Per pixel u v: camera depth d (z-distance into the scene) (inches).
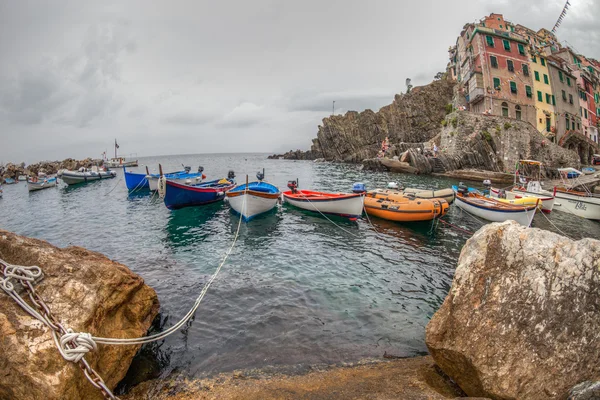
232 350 265.0
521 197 895.1
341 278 416.2
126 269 291.9
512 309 175.8
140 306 272.5
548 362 161.2
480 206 739.4
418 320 317.4
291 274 426.9
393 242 575.5
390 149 2246.6
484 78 1753.2
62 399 164.7
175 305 339.0
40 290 198.8
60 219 832.3
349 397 192.4
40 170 2507.4
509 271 183.3
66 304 198.2
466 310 190.4
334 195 799.7
